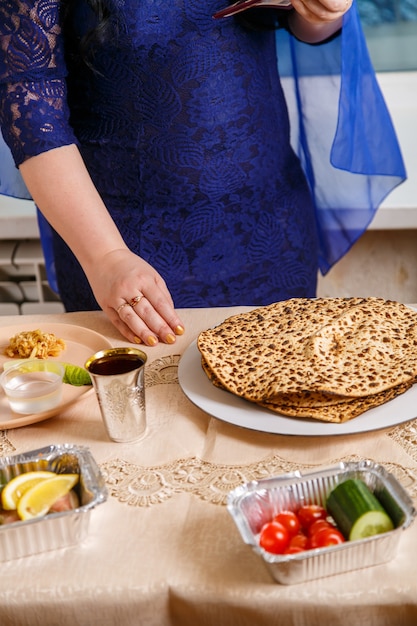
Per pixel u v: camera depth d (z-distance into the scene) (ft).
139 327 4.34
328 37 5.66
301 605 2.67
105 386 3.39
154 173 5.24
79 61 5.01
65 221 4.61
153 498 3.19
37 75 4.58
